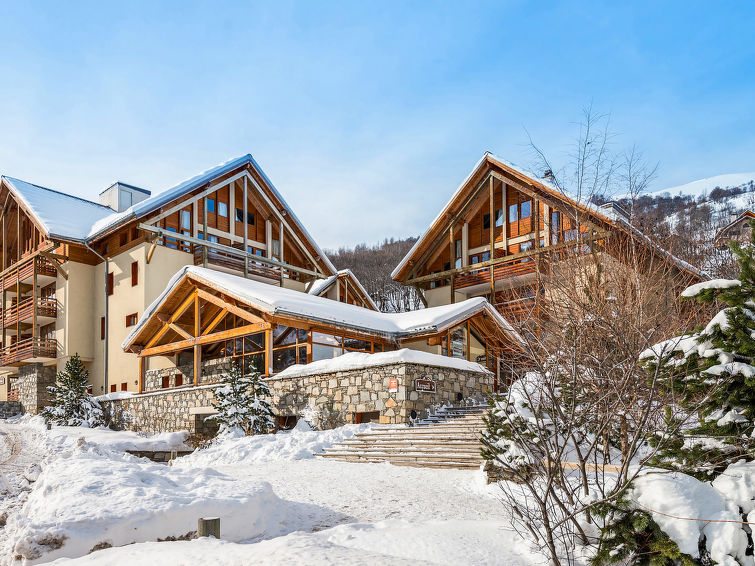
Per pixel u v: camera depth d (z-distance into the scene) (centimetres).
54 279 3419
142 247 2909
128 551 627
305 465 1338
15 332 3822
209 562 561
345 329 2050
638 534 545
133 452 1741
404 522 732
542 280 1402
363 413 1722
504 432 930
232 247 3306
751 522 514
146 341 2456
